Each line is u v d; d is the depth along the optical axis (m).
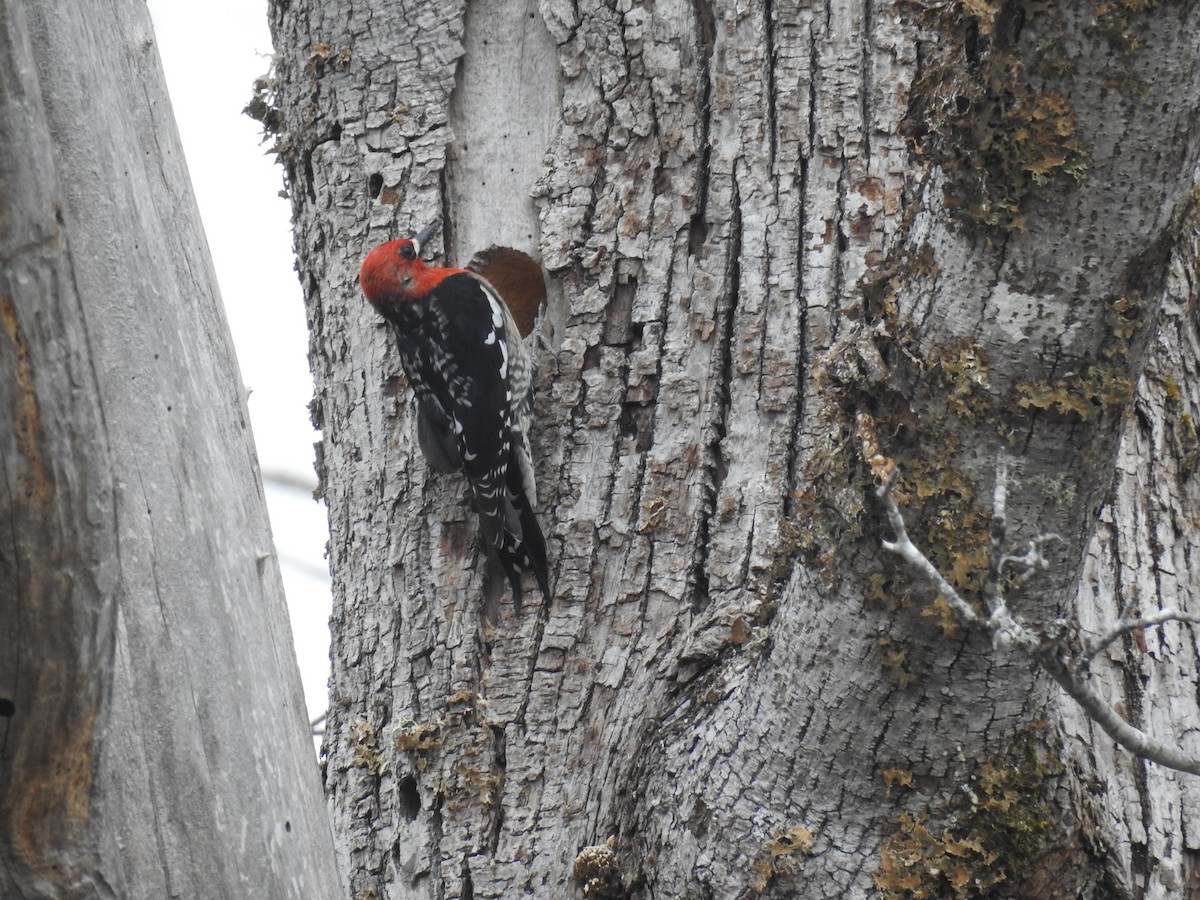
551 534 9.52
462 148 10.44
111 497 6.07
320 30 10.67
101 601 6.06
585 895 8.62
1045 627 6.70
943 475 7.04
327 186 10.66
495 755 9.22
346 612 10.01
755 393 9.36
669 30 9.88
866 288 7.48
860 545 7.16
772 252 9.48
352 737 9.62
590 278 9.84
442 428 10.03
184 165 7.66
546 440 9.75
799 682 7.63
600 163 9.96
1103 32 6.23
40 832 6.19
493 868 8.95
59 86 6.88
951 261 6.91
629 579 9.31
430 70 10.42
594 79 10.00
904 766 7.65
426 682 9.51
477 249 10.36
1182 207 6.64
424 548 9.87
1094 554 8.85
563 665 9.27
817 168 9.52
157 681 6.64
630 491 9.45
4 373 5.87
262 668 7.03
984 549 7.02
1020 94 6.51
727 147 9.68
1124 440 9.16
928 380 7.00
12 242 5.84
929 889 7.70
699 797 8.17
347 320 10.63
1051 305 6.74
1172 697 8.61
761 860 7.92
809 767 7.77
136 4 7.58
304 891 6.84
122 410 6.79
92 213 6.88
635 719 8.98
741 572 9.09
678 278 9.66
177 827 6.55
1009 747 7.64
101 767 6.22
